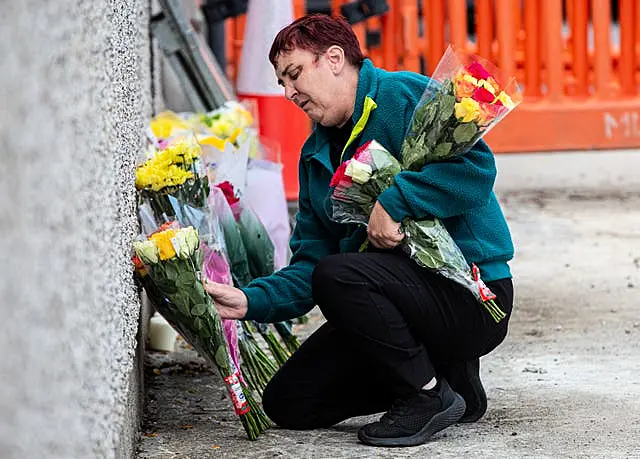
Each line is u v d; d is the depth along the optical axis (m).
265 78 9.97
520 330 7.48
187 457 5.13
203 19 13.47
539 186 12.84
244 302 5.36
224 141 7.06
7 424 3.47
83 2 4.04
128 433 4.84
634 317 7.74
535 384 6.30
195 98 9.10
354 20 11.99
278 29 9.91
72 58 3.84
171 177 5.57
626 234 10.37
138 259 5.23
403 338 5.12
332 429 5.57
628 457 5.07
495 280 5.27
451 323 5.21
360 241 5.40
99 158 4.28
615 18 24.53
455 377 5.52
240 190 6.73
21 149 3.52
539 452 5.14
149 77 8.82
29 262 3.56
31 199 3.56
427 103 5.05
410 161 5.06
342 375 5.44
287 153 10.93
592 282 8.70
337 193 5.14
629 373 6.49
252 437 5.37
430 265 5.06
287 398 5.47
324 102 5.23
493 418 5.69
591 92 14.94
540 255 9.61
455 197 5.03
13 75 3.49
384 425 5.25
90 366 3.95
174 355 7.05
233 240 6.07
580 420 5.63
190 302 5.15
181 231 5.10
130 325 5.01
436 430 5.29
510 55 13.27
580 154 14.45
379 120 5.22
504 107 4.93
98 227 4.20
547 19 13.41
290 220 10.25
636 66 13.77
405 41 13.15
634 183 12.90
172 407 5.96
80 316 3.86
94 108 4.19
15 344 3.50
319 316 7.95
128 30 5.93
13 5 3.50
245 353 5.86
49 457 3.62
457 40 13.37
